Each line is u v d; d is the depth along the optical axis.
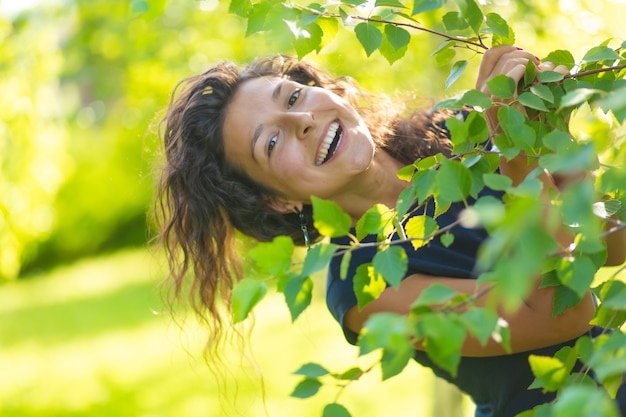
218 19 4.08
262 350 6.36
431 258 1.77
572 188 0.71
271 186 1.99
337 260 1.85
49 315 9.80
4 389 6.52
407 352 0.88
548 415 1.04
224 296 2.10
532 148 1.21
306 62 2.14
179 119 2.05
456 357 0.86
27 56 4.50
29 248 12.62
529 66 1.31
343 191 1.88
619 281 1.07
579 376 1.05
